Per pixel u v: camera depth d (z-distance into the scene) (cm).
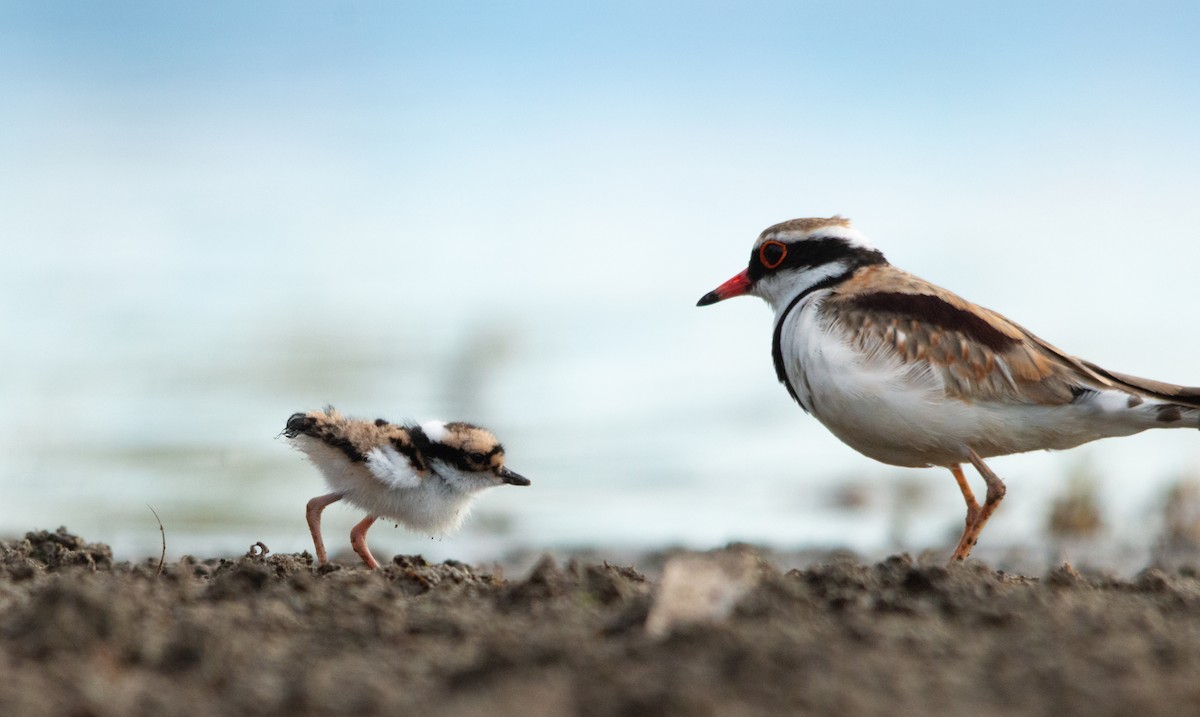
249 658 721
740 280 1216
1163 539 1430
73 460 1705
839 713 611
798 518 1573
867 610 795
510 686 654
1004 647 712
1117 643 715
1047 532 1498
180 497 1592
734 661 664
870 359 1045
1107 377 1051
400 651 738
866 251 1175
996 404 1034
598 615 795
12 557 1027
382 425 1166
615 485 1708
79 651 708
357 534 1145
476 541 1457
